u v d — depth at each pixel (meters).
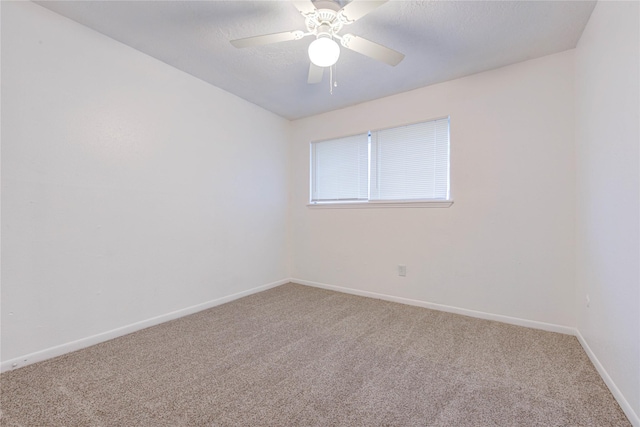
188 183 2.62
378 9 1.74
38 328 1.77
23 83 1.71
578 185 2.07
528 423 1.26
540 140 2.29
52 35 1.81
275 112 3.59
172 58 2.35
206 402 1.40
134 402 1.40
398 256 3.00
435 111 2.77
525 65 2.35
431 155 2.84
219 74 2.62
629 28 1.28
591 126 1.78
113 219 2.12
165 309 2.45
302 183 3.78
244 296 3.19
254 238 3.33
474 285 2.58
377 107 3.14
